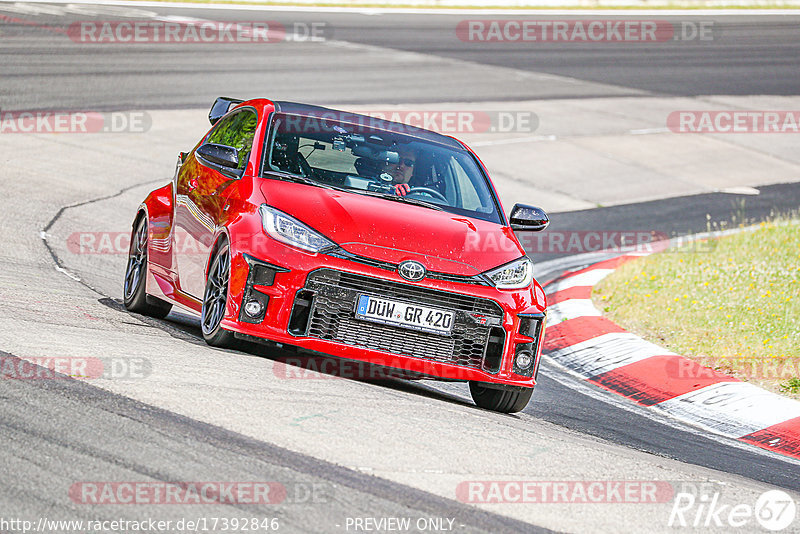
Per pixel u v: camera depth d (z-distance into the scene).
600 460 19.41
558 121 82.06
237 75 82.69
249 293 21.95
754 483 20.78
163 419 17.11
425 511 14.85
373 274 21.91
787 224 53.88
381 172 25.62
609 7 159.50
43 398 17.31
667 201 63.97
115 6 113.81
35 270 31.73
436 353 22.44
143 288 28.14
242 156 25.47
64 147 54.97
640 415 26.94
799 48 133.88
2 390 17.41
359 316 21.86
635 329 35.31
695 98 97.75
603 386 30.28
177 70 81.38
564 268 47.31
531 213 26.47
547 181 65.12
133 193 48.91
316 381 21.53
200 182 26.09
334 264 21.84
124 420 16.77
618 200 63.03
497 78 96.88
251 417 17.95
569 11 153.25
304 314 21.97
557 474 17.86
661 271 43.84
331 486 15.23
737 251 47.78
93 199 46.22
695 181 70.12
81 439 15.70
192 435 16.53
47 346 20.86
